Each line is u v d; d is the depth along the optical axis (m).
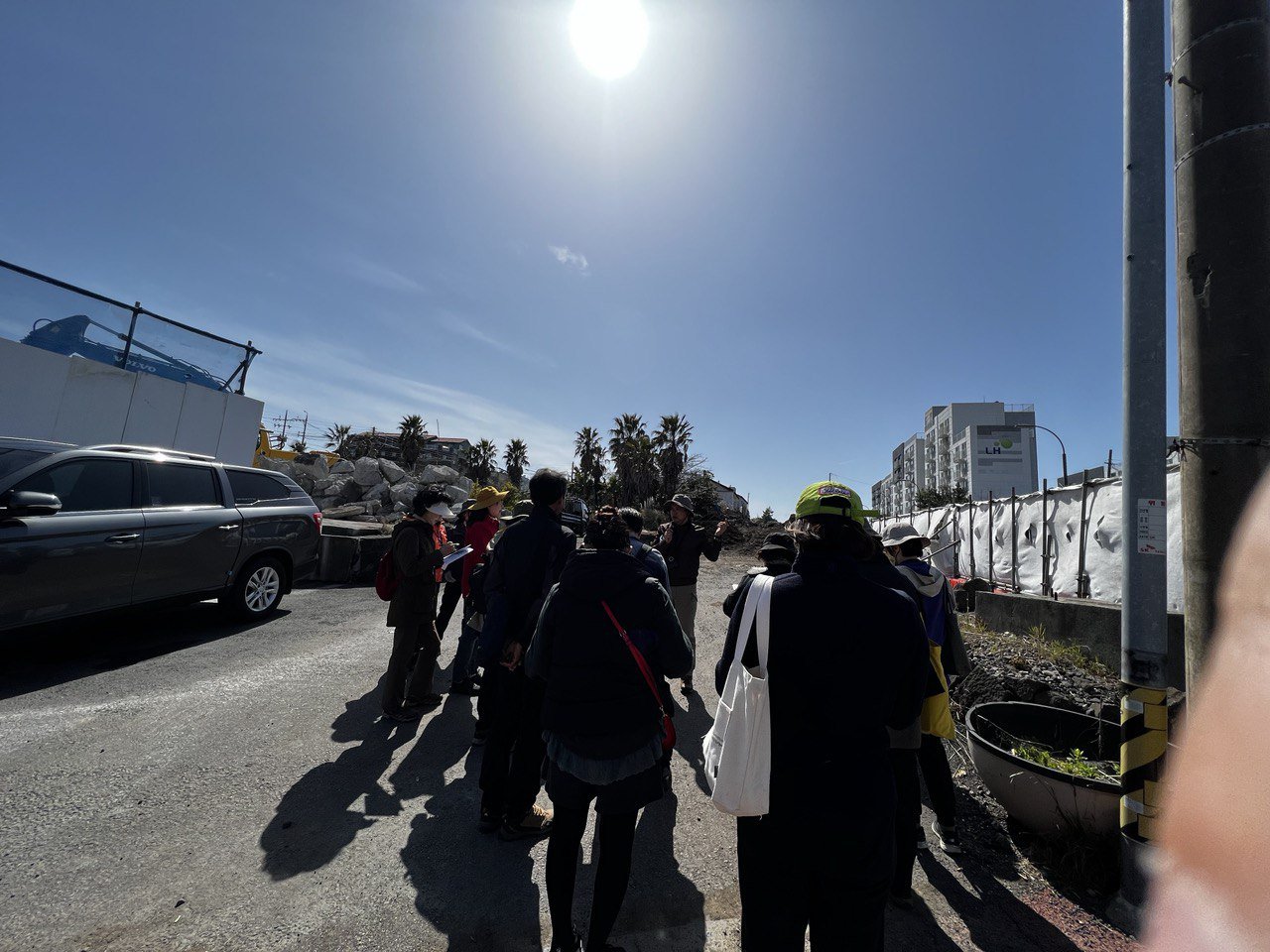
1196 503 2.48
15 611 4.18
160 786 3.09
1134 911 2.37
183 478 5.59
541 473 3.07
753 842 1.63
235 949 2.11
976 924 2.42
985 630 6.31
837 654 1.58
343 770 3.40
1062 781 2.74
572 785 2.09
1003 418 85.69
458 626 7.00
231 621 6.16
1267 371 2.36
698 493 30.75
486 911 2.36
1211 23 2.53
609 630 2.13
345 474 21.47
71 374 7.79
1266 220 2.39
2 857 2.49
